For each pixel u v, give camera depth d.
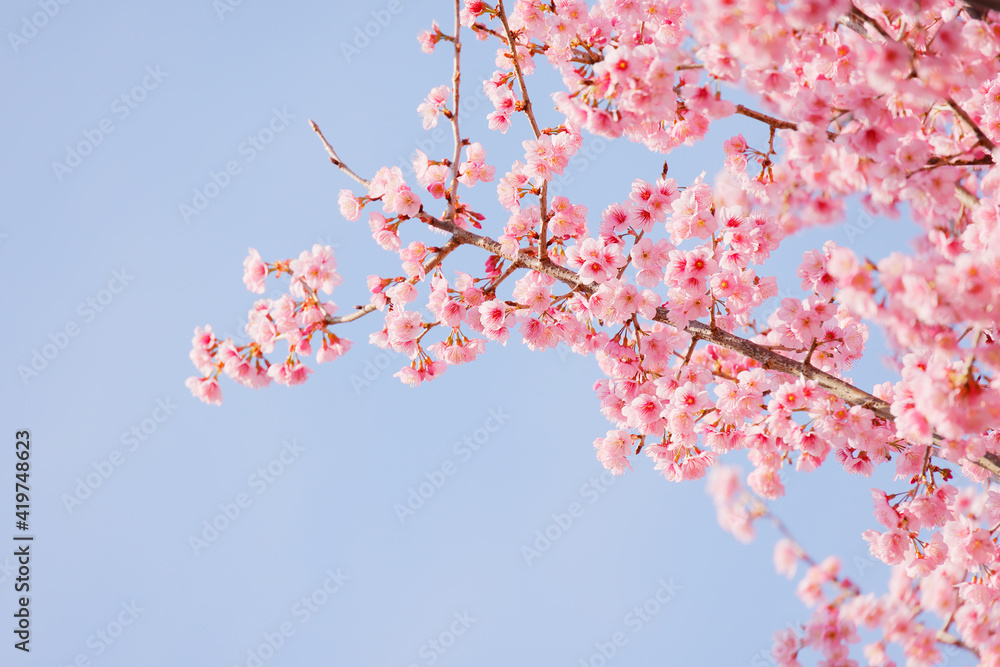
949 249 3.38
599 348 4.80
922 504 4.21
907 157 3.30
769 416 4.27
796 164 3.40
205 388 4.25
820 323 4.43
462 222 4.75
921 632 4.55
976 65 3.37
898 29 3.66
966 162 3.52
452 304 4.55
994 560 4.20
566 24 4.74
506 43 4.89
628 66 3.39
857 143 3.29
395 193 4.38
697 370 4.55
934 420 3.08
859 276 3.03
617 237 4.43
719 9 3.10
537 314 4.68
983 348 3.06
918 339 3.05
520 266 4.67
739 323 5.06
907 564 4.36
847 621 4.71
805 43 3.55
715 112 3.61
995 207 3.32
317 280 4.11
